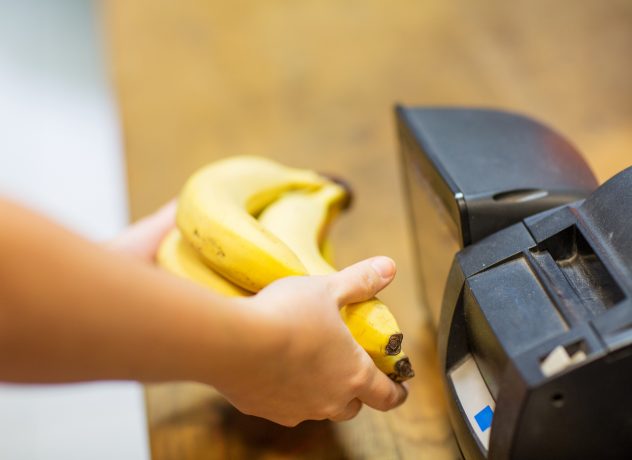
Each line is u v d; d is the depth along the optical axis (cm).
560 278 56
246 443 74
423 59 124
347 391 58
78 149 192
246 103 121
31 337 40
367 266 60
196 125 118
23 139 194
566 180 67
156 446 75
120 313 43
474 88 116
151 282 44
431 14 133
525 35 124
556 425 50
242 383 52
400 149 82
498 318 54
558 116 107
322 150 112
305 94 121
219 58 130
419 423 75
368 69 124
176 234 80
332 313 55
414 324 86
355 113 117
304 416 59
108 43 135
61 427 141
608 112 105
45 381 43
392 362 60
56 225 41
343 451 73
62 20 221
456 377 62
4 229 39
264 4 140
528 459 51
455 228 65
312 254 70
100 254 43
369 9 136
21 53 213
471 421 58
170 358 46
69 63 211
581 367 47
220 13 139
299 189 85
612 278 52
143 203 106
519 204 64
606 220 56
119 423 141
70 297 41
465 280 59
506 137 72
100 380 45
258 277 63
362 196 104
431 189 70
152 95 124
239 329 48
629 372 48
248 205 77
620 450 52
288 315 52
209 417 77
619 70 113
